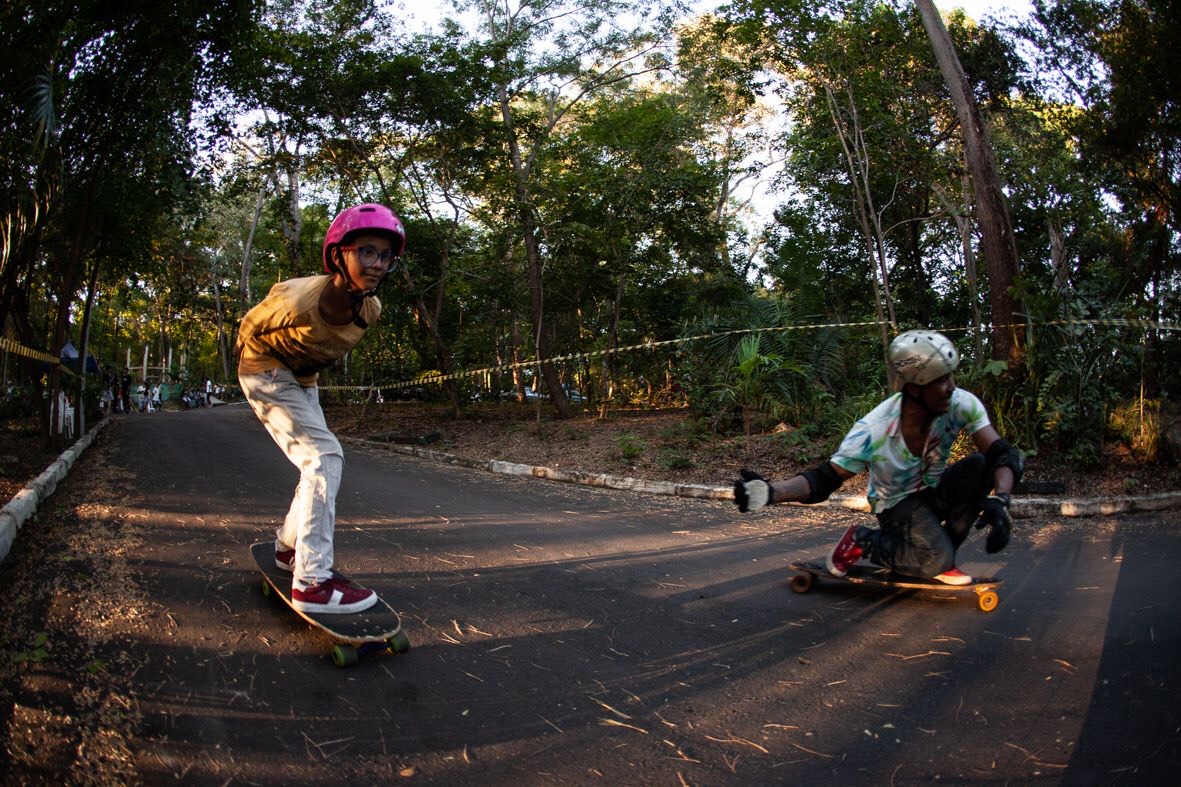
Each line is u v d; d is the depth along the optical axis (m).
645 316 19.78
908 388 3.90
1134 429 8.16
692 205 16.80
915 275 17.08
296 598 3.60
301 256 21.28
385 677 3.32
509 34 16.28
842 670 3.44
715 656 3.61
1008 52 11.38
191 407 37.66
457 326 21.92
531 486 9.02
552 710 3.04
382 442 13.66
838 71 10.70
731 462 9.46
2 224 7.84
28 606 4.02
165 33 8.13
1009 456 3.70
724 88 12.49
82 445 10.85
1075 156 11.71
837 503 7.52
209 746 2.71
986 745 2.74
